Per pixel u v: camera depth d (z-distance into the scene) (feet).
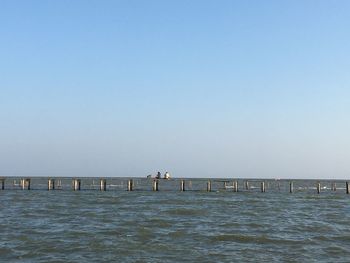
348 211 151.12
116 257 70.23
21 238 85.25
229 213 138.51
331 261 68.39
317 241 85.46
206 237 88.79
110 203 175.32
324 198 224.94
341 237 90.27
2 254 71.46
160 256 71.10
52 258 69.10
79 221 112.57
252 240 86.07
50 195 224.12
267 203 185.78
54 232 93.15
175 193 252.21
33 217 121.08
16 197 207.00
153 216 125.90
